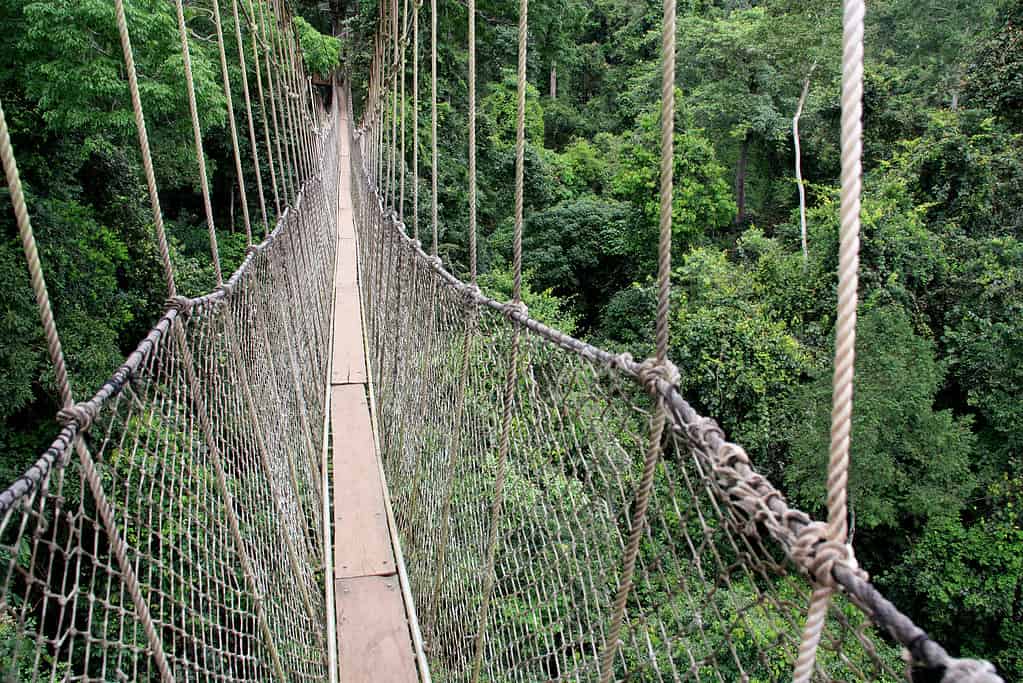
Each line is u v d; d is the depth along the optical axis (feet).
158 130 25.52
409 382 10.58
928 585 20.84
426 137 39.73
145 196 27.91
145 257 25.46
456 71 44.78
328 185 30.14
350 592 9.20
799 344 27.66
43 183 21.67
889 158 36.73
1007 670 19.88
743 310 29.22
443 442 8.02
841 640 2.02
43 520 2.76
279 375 9.62
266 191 38.17
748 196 50.16
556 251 44.32
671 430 3.02
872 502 21.74
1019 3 32.83
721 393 26.61
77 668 9.30
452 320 7.75
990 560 20.56
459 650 7.06
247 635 5.53
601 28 78.23
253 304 7.89
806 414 23.97
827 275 30.04
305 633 7.88
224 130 36.22
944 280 27.53
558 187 51.93
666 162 2.84
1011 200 30.68
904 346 23.21
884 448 22.41
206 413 5.20
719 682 2.73
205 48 30.27
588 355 3.75
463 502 7.11
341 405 15.44
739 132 45.80
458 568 7.29
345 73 50.98
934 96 38.24
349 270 26.68
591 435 3.81
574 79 72.33
